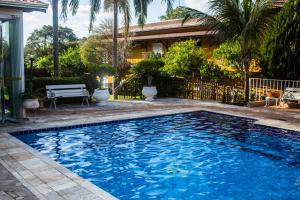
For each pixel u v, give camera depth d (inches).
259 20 608.7
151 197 233.8
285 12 674.2
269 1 608.4
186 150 349.4
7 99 468.1
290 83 684.1
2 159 279.3
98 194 205.9
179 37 1163.9
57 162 292.4
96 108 581.3
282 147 362.6
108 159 315.6
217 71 843.4
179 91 794.8
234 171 290.0
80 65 909.2
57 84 600.4
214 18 653.9
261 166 303.7
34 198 198.8
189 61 819.4
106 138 391.2
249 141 386.3
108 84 955.3
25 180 230.4
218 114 551.2
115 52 823.7
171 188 250.5
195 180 268.1
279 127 434.3
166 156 328.8
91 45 1198.3
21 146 322.0
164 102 685.9
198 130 439.2
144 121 495.2
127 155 328.8
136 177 271.7
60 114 512.4
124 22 831.7
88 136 398.3
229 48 795.4
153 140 387.2
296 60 665.0
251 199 234.5
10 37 448.8
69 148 346.9
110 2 804.0
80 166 295.0
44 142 366.3
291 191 249.3
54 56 742.5
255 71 839.7
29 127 409.1
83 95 595.5
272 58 687.1
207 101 709.9
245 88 659.4
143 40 1363.2
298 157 329.7
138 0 799.7
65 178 235.0
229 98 692.7
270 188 254.4
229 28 640.4
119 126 456.8
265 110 582.6
